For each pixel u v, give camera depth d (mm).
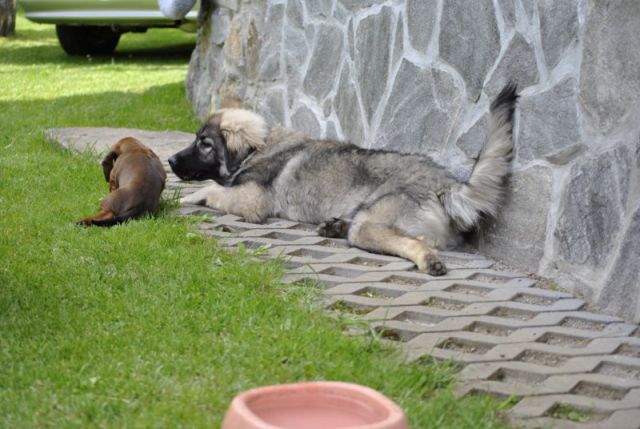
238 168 9727
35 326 6164
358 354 5754
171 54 25578
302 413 4379
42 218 8898
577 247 7246
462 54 8461
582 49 7133
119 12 21734
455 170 8633
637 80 6645
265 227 9102
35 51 25719
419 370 5535
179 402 5078
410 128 9273
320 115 11234
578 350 6152
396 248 8070
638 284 6652
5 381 5383
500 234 8102
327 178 9094
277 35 12328
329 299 6941
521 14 7738
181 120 15578
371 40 9914
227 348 5828
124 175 9031
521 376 5762
